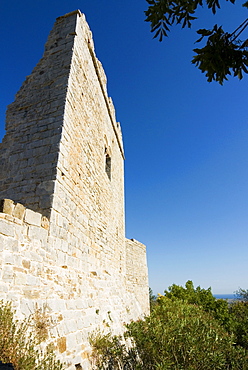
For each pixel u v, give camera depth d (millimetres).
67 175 5586
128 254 14742
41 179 5117
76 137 6379
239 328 10234
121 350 5504
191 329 5512
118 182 12414
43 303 4035
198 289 20766
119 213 11711
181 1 2627
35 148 5559
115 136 12914
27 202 4969
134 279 14977
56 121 5699
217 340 5469
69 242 5332
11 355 2869
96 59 8836
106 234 8688
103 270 7766
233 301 19172
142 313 11719
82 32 7547
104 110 10344
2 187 5391
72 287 5160
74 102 6473
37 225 4273
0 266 3402
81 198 6383
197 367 4906
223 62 2643
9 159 5695
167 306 7133
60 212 5051
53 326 4066
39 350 3584
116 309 7727
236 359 5562
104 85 10281
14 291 3529
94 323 5668
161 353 5094
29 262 3932
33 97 6383
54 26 7367
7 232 3627
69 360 4180
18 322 3410
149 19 2746
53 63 6672
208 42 2609
